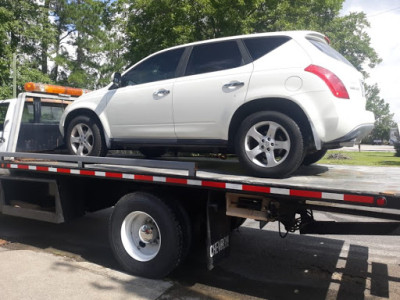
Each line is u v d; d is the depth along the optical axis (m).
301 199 3.22
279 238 5.75
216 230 3.85
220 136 4.23
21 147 5.96
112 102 5.04
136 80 5.04
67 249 5.06
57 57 25.33
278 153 3.90
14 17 18.58
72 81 26.78
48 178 4.84
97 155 5.19
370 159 18.11
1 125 6.12
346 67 4.05
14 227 6.19
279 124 3.74
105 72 28.28
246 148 3.91
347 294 3.83
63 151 6.59
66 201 4.82
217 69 4.37
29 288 3.65
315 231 4.14
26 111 6.07
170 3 12.92
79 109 5.38
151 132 4.73
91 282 3.86
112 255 4.83
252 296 3.76
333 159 17.23
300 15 13.91
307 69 3.70
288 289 3.94
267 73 3.89
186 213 3.94
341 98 3.63
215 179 3.62
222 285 4.00
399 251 5.19
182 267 4.48
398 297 3.77
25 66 19.48
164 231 3.87
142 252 4.16
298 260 4.81
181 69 4.63
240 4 12.12
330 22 16.34
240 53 4.26
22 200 5.23
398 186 3.26
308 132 3.78
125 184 4.47
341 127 3.60
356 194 2.95
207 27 13.60
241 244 5.44
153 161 3.92
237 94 4.03
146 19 14.23
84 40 27.55
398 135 21.42
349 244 5.49
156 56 4.92
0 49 17.83
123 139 5.03
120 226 4.18
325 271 4.45
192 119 4.37
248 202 3.69
